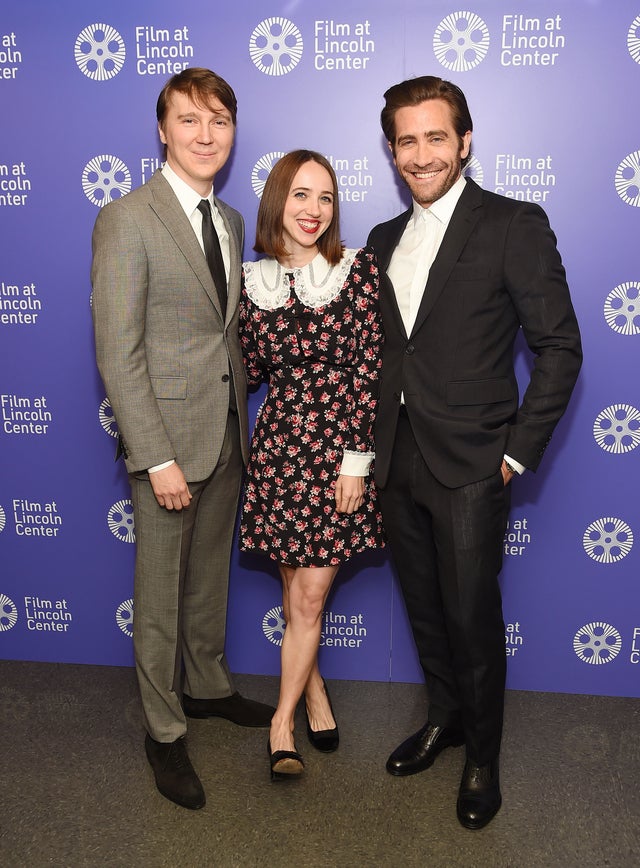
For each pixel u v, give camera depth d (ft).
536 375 5.71
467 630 5.95
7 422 7.91
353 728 7.25
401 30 6.77
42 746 6.95
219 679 7.38
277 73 6.96
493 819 5.99
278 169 5.93
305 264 6.14
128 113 7.13
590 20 6.57
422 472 6.11
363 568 7.84
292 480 6.19
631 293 7.00
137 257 5.74
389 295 6.15
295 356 6.07
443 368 5.87
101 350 5.80
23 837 5.82
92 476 7.95
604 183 6.84
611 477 7.37
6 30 7.08
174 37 6.96
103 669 8.29
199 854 5.66
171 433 6.12
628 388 7.17
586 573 7.60
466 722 6.15
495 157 6.91
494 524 5.88
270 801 6.24
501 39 6.69
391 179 7.09
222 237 6.38
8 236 7.49
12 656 8.46
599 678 7.81
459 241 5.80
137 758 6.79
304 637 6.53
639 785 6.38
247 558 7.97
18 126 7.25
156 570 6.32
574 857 5.60
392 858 5.61
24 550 8.21
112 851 5.68
